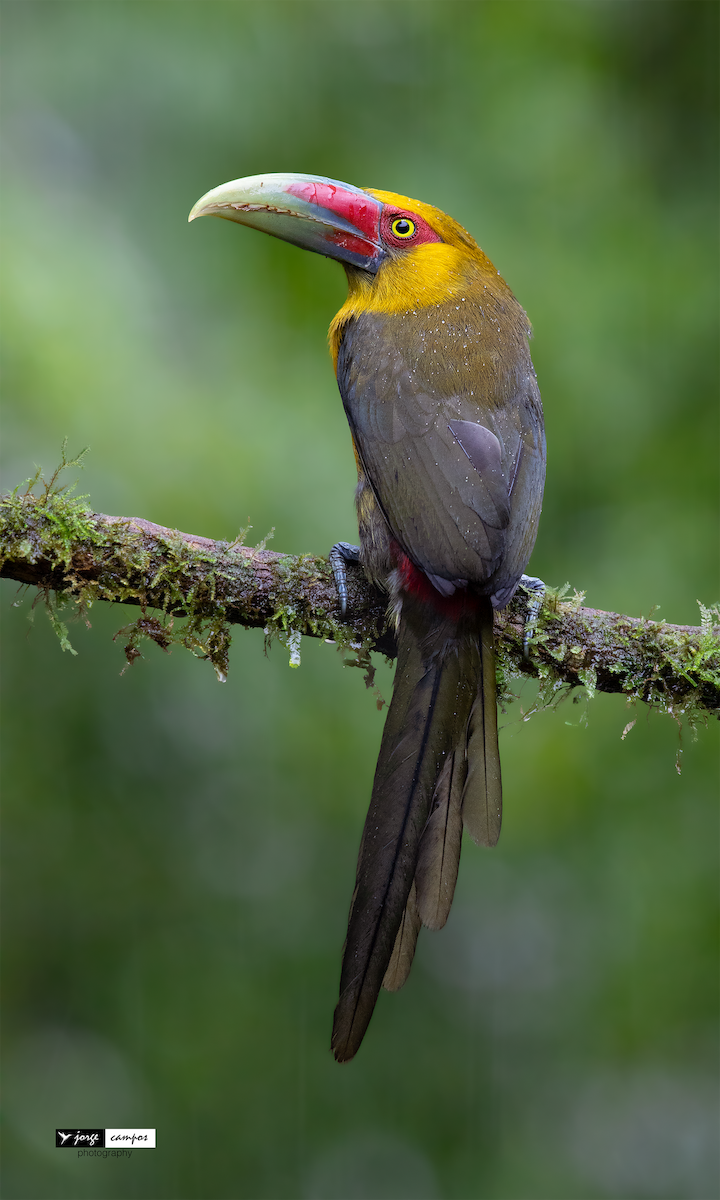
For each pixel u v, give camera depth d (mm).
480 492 6875
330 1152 11438
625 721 11242
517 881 11992
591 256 12086
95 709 11023
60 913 11383
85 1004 11406
